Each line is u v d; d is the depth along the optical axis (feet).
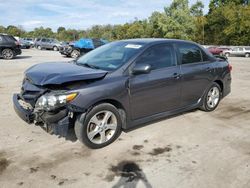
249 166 12.58
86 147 13.94
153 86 15.47
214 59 20.36
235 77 39.01
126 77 14.32
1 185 10.69
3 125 16.47
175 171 12.00
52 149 13.65
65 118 12.72
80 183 10.98
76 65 15.60
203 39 188.85
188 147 14.34
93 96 13.01
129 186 10.88
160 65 16.17
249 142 15.21
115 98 13.85
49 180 11.10
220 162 12.87
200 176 11.65
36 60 56.90
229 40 170.60
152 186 10.92
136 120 15.31
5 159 12.58
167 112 16.96
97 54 16.87
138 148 14.06
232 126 17.60
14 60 55.11
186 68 17.60
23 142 14.30
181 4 178.50
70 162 12.51
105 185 10.91
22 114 13.61
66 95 12.41
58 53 89.51
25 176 11.32
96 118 13.62
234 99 24.79
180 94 17.38
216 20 178.50
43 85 12.74
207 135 15.98
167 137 15.49
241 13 160.45
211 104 20.29
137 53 15.19
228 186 11.00
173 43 17.34
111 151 13.66
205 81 19.15
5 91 25.22
